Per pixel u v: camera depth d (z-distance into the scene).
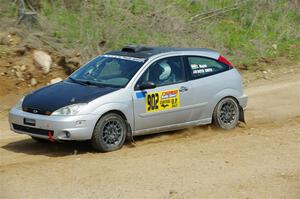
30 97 16.44
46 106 15.76
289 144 16.95
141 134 16.94
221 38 33.56
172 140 17.53
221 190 13.02
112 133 16.14
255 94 26.19
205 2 36.28
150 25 31.86
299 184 13.51
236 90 19.02
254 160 15.30
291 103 24.19
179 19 33.44
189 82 17.84
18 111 16.22
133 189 12.95
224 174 14.10
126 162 14.96
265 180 13.74
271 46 34.59
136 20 31.91
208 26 34.12
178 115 17.59
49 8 29.92
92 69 17.58
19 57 25.75
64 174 13.91
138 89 16.67
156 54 17.52
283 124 20.11
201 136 18.06
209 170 14.38
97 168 14.39
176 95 17.47
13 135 18.55
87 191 12.77
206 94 18.20
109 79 16.95
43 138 15.85
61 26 28.86
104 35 29.45
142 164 14.80
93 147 16.03
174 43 31.17
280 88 27.48
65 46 27.61
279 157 15.61
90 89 16.44
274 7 38.84
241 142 17.19
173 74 17.58
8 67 25.11
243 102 19.22
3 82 24.38
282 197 12.70
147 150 16.23
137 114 16.61
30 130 15.94
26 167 14.51
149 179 13.62
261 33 35.75
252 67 31.69
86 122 15.55
